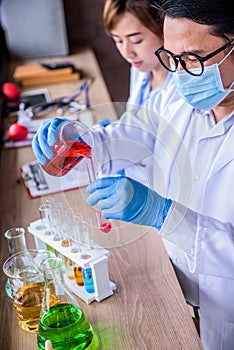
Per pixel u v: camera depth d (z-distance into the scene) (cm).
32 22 326
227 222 133
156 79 202
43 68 301
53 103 249
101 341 111
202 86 134
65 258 126
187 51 128
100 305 121
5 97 261
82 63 321
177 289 124
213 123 149
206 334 149
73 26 367
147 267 133
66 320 104
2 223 159
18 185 184
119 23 185
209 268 133
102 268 120
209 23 123
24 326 115
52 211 131
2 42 342
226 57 127
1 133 231
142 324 114
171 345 108
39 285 114
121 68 384
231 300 139
